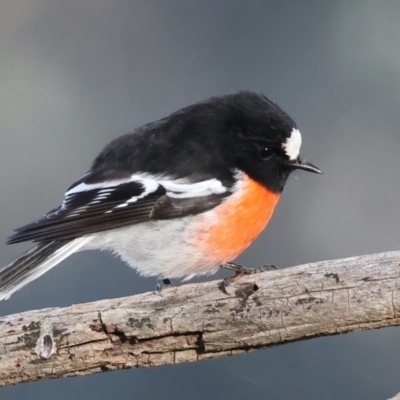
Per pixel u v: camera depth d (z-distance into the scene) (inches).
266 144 132.3
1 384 130.1
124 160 132.3
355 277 130.1
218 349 130.3
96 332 130.2
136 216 132.0
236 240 132.3
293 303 130.1
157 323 130.1
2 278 131.6
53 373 130.1
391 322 130.1
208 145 132.3
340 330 130.2
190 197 132.0
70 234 131.7
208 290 130.3
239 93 132.8
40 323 130.1
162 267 132.3
